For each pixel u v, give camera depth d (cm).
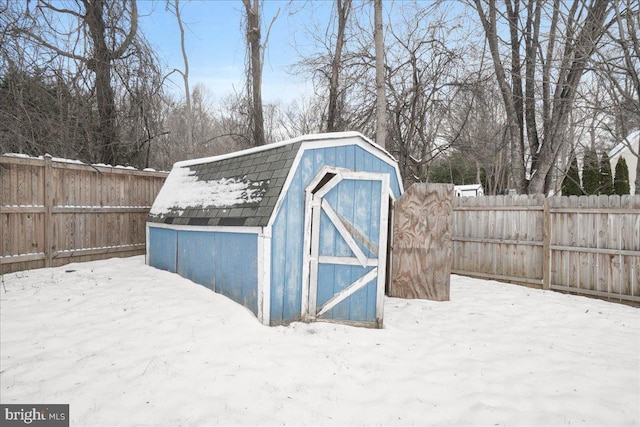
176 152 1847
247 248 498
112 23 1113
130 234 914
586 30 905
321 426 283
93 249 822
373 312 495
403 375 361
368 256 496
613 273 665
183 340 407
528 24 1078
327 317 498
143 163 1305
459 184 3269
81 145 1080
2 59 820
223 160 679
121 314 473
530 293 720
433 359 399
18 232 681
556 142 1003
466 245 891
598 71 922
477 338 470
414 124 1241
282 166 505
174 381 333
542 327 523
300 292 495
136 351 381
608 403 314
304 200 497
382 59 995
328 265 499
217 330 435
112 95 1152
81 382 327
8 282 605
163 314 473
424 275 665
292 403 309
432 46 1195
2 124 805
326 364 376
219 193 603
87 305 500
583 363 395
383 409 305
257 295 475
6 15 836
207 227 570
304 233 493
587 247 699
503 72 1067
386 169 638
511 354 417
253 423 283
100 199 842
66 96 1022
